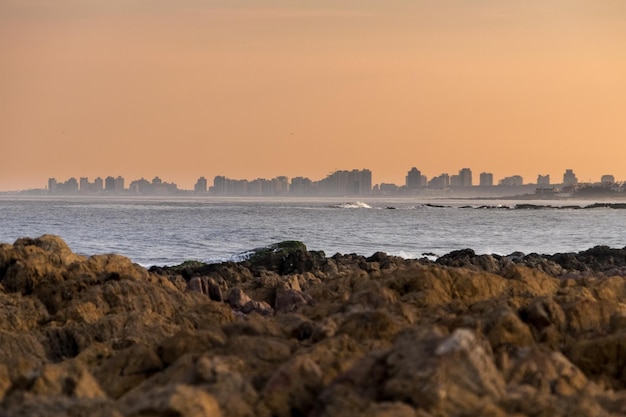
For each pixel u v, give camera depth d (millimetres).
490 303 56844
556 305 53250
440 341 36875
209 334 49031
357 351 43344
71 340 58469
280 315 62781
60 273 72688
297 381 37438
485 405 33219
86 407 35000
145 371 46719
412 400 34125
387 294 60156
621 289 67750
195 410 33250
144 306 66125
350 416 33219
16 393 37250
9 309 64812
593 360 46969
